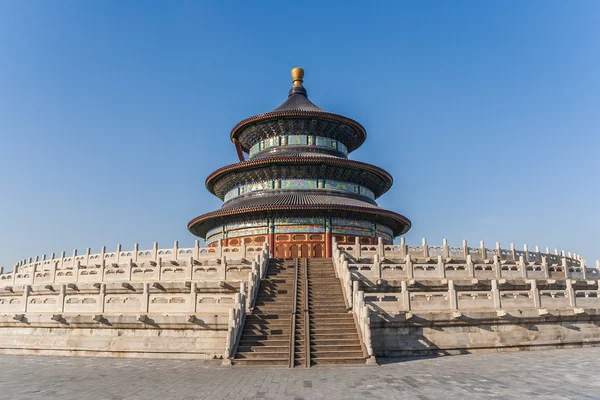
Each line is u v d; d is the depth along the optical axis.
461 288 41.50
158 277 44.56
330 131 84.75
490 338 35.19
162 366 30.72
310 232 70.31
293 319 34.12
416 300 35.94
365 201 79.06
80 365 31.58
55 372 28.64
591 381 23.41
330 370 27.61
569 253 68.81
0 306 42.06
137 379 25.77
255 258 46.22
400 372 26.58
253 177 78.44
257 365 29.72
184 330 35.44
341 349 31.06
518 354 33.88
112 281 45.75
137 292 41.47
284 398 20.23
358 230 72.69
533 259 60.19
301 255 69.62
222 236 75.00
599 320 38.22
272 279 43.16
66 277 48.50
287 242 70.00
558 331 36.88
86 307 38.88
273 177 77.50
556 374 25.44
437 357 32.94
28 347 37.94
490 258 55.75
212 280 43.22
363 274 42.34
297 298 38.84
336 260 46.66
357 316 34.09
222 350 34.38
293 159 73.81
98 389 23.08
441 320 34.62
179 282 40.84
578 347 37.00
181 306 37.16
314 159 73.81
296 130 83.94
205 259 49.91
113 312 37.94
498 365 28.78
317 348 31.00
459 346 34.44
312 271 46.09
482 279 42.22
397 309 35.53
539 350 35.84
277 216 71.06
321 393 21.09
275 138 84.38
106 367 30.55
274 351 31.00
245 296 36.34
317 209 69.56
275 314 35.62
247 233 72.12
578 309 37.06
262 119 82.38
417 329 34.53
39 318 37.91
